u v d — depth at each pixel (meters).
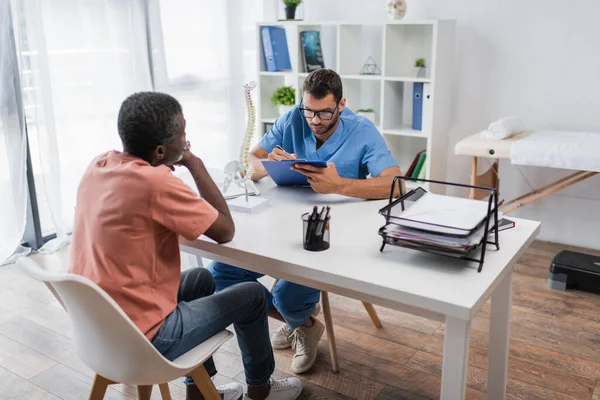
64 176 3.35
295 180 2.15
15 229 3.17
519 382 2.12
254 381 1.84
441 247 1.40
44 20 3.09
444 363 1.34
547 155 2.85
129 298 1.41
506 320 1.74
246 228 1.74
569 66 3.33
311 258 1.49
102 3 3.27
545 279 3.01
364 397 2.05
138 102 1.44
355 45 3.87
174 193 1.41
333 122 2.13
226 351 2.37
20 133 3.02
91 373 2.23
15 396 2.08
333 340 2.17
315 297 2.08
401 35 3.70
